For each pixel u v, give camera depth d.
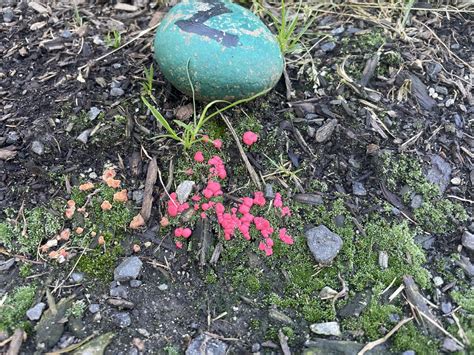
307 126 0.35
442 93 0.38
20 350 0.27
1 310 0.28
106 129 0.34
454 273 0.31
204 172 0.33
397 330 0.28
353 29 0.41
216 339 0.28
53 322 0.28
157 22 0.41
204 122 0.34
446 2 0.43
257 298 0.30
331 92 0.37
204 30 0.31
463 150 0.36
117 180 0.33
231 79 0.31
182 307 0.29
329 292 0.30
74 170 0.33
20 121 0.35
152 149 0.34
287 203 0.33
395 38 0.40
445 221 0.33
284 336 0.28
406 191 0.34
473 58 0.40
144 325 0.28
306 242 0.31
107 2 0.43
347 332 0.29
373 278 0.30
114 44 0.39
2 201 0.32
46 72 0.37
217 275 0.30
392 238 0.32
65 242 0.31
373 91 0.37
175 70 0.32
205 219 0.31
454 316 0.29
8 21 0.41
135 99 0.35
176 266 0.30
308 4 0.43
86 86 0.36
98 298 0.29
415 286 0.30
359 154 0.35
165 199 0.32
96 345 0.27
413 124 0.36
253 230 0.31
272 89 0.36
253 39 0.31
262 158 0.34
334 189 0.34
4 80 0.37
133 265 0.30
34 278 0.30
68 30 0.40
